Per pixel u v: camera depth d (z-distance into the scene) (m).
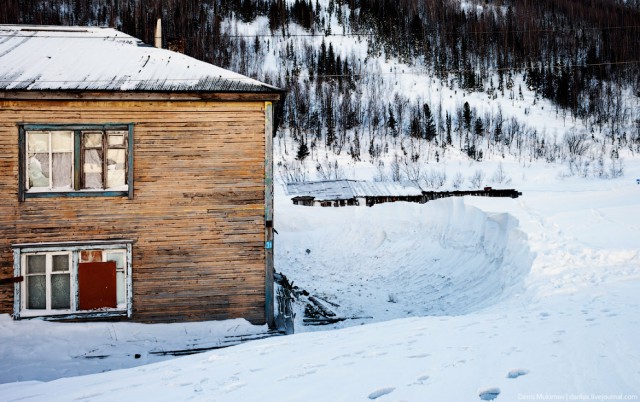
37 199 11.71
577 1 179.75
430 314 14.62
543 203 26.06
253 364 7.02
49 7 127.88
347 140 96.19
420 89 125.56
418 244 23.55
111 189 12.03
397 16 164.25
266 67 131.75
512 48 146.12
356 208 30.67
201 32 135.50
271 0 174.38
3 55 12.81
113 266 12.02
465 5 181.38
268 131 12.52
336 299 17.77
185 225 12.27
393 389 4.98
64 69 12.36
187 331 11.98
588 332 6.59
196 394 5.66
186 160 12.27
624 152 88.12
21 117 11.67
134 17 128.25
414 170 70.00
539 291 11.16
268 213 12.53
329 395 5.04
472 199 23.31
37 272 11.80
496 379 4.93
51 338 11.14
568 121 109.81
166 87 11.93
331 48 131.12
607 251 12.92
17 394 6.74
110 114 11.98
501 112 107.94
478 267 17.33
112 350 11.07
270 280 12.51
